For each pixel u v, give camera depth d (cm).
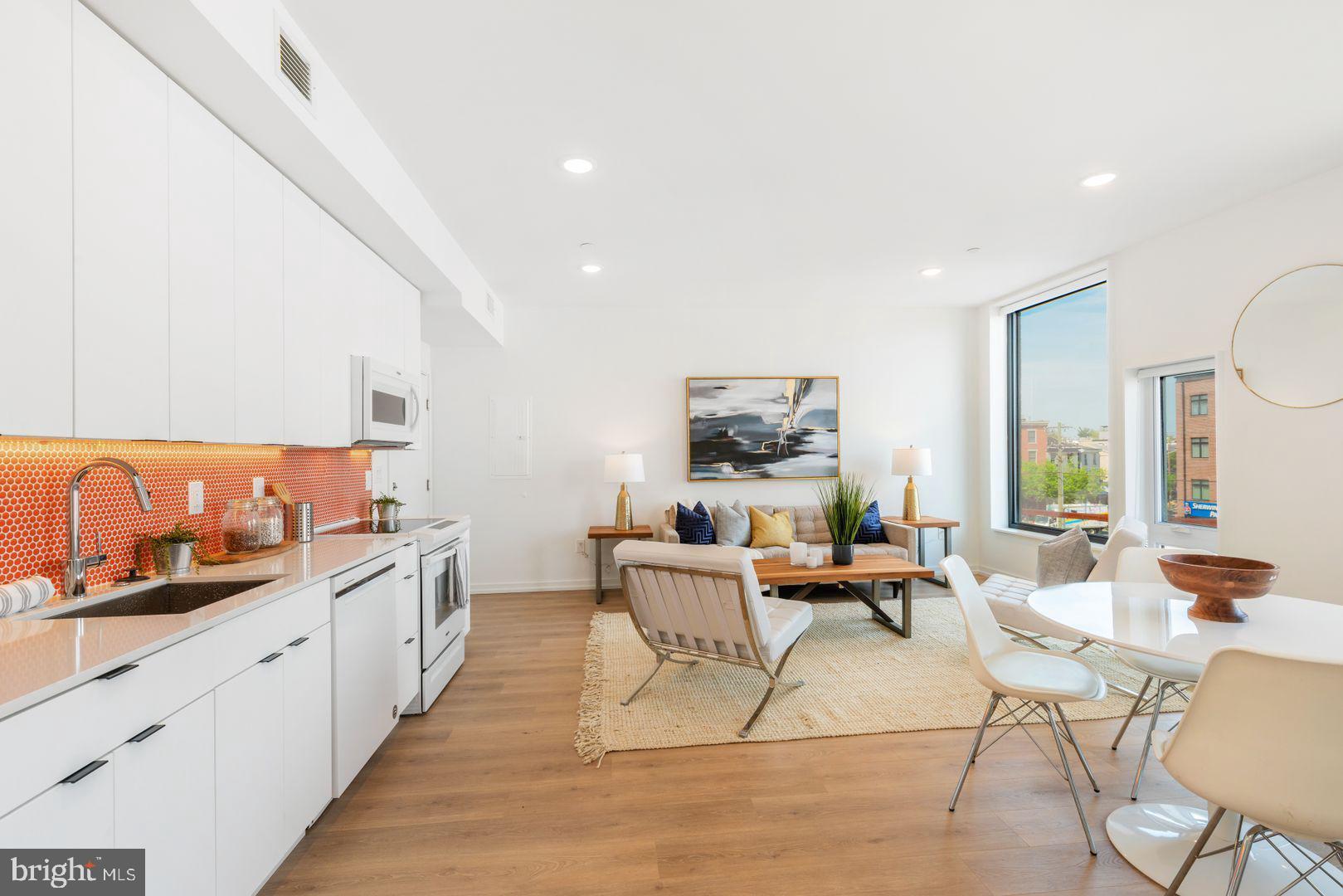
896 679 321
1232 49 202
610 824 199
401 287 349
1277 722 123
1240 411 331
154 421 157
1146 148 269
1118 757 239
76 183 133
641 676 330
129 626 132
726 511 512
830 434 568
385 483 432
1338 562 288
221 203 186
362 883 171
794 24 188
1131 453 404
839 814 204
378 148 252
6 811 91
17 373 119
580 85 219
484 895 166
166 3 136
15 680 99
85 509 173
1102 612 188
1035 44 199
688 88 222
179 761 128
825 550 481
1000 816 202
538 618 454
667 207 330
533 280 465
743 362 566
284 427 223
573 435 552
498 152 266
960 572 228
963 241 388
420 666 287
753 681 321
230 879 146
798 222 353
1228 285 338
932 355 581
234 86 169
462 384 543
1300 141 263
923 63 208
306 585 184
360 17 182
